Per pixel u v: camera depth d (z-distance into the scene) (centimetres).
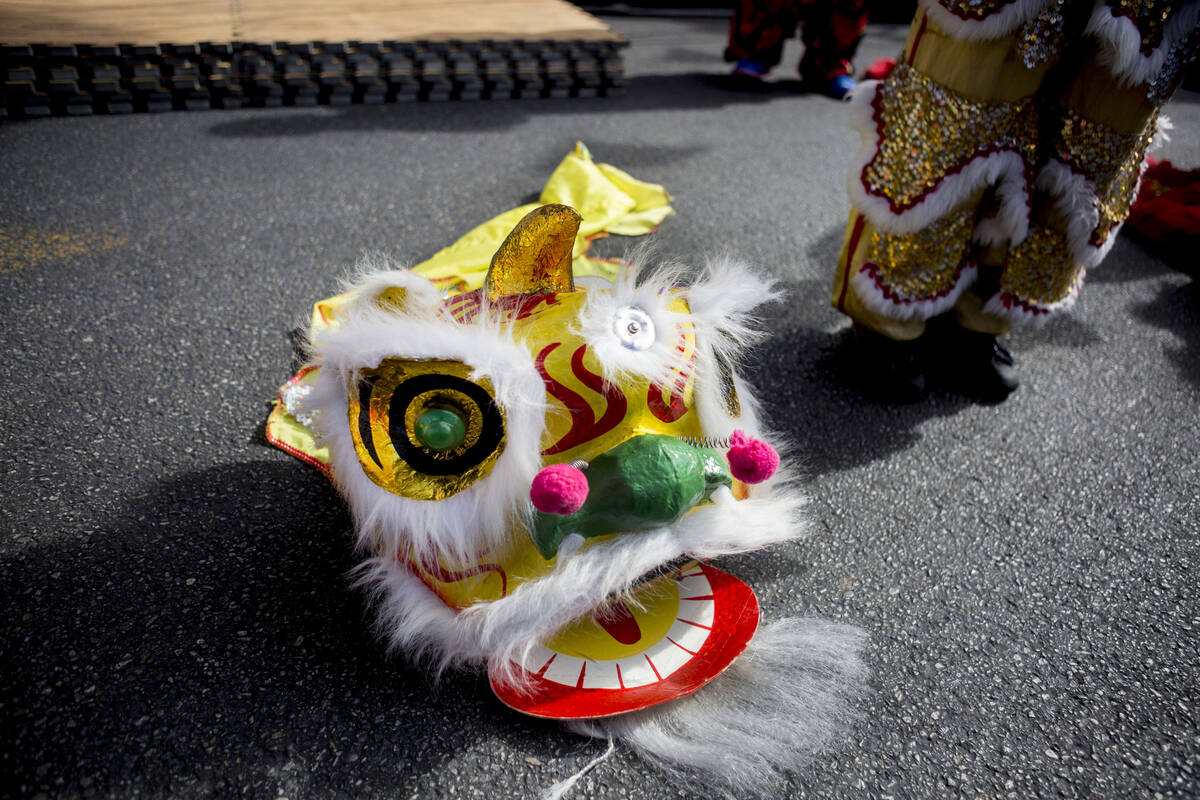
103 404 208
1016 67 176
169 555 165
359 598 159
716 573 164
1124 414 230
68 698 135
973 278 211
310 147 387
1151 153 420
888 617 163
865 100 197
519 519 133
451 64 464
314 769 127
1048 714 144
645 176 382
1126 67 175
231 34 430
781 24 520
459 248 289
